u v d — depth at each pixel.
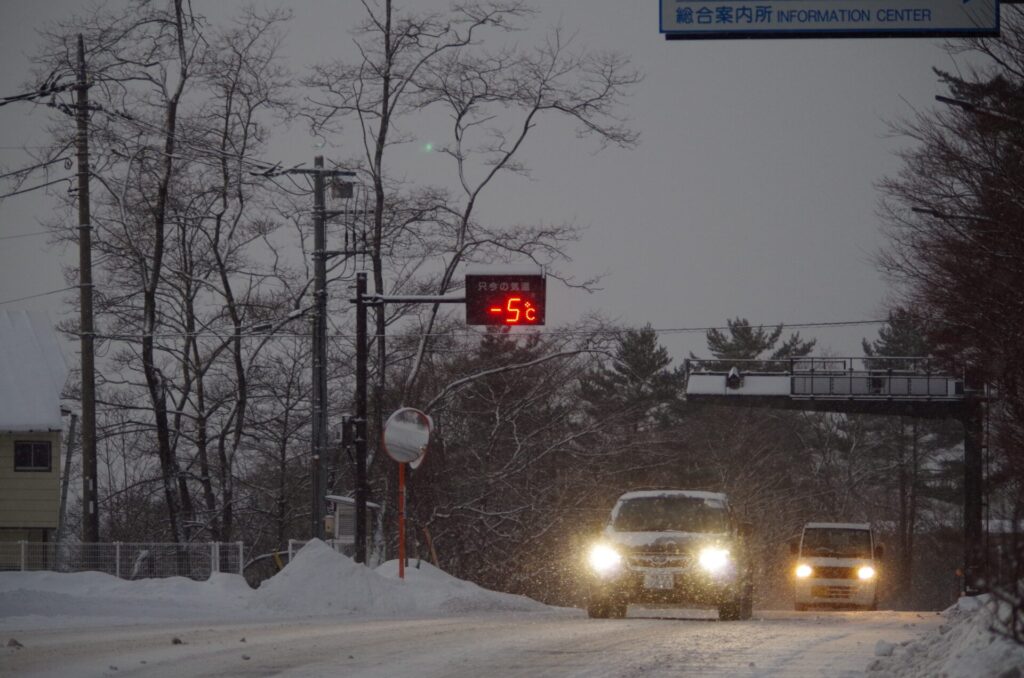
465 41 152.62
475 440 171.62
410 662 49.06
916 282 110.81
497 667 47.16
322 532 125.88
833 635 62.56
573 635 62.19
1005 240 98.31
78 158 136.88
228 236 163.38
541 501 163.88
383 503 153.50
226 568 119.94
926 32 62.06
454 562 168.88
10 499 169.75
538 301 98.75
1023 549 32.94
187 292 164.88
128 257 158.12
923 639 49.56
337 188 132.12
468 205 155.12
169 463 163.38
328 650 54.06
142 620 77.12
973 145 101.62
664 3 62.50
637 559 81.19
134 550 122.31
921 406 176.88
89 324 135.25
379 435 152.00
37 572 103.50
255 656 51.47
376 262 152.00
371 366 163.12
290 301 165.50
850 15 62.00
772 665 47.06
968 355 105.81
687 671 45.09
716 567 80.75
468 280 99.44
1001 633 33.75
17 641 57.41
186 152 156.25
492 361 172.25
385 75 151.00
